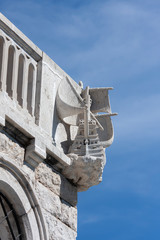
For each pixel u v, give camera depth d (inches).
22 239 589.6
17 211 591.5
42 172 623.2
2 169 581.3
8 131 594.6
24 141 608.7
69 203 649.6
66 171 649.0
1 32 619.5
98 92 718.5
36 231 595.2
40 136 622.5
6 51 616.7
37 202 599.8
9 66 623.8
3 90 601.6
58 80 684.7
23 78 632.4
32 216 595.5
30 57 655.8
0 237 593.6
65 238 625.3
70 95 686.5
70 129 683.4
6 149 587.5
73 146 661.9
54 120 663.1
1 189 585.6
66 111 665.0
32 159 609.3
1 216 590.2
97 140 663.1
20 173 593.3
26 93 635.5
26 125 605.9
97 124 693.9
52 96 668.7
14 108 610.9
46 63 670.5
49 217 613.6
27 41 649.0
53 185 634.2
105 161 671.1
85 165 647.8
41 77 657.0
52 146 634.8
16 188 588.4
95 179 658.8
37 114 641.0
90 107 714.2
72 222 644.1
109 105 714.2
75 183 663.1
